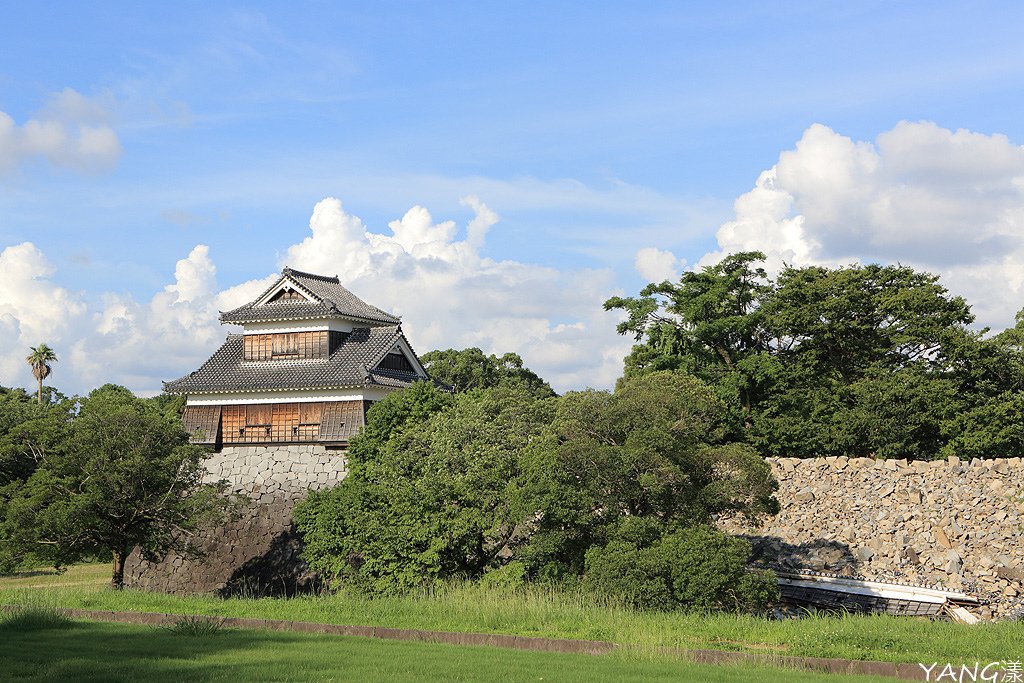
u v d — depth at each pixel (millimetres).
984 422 59500
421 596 31922
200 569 46844
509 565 34156
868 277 72125
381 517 36125
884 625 24047
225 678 17281
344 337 60000
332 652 20750
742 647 22156
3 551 39875
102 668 18188
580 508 34344
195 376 59656
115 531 42219
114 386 92312
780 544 47125
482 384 94375
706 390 56094
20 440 48156
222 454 54156
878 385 62906
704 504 36438
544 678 17797
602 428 36875
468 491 35719
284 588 45250
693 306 72938
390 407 48031
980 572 42969
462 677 17797
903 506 49344
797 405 69750
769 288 75938
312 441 56781
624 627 24625
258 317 59062
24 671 17609
